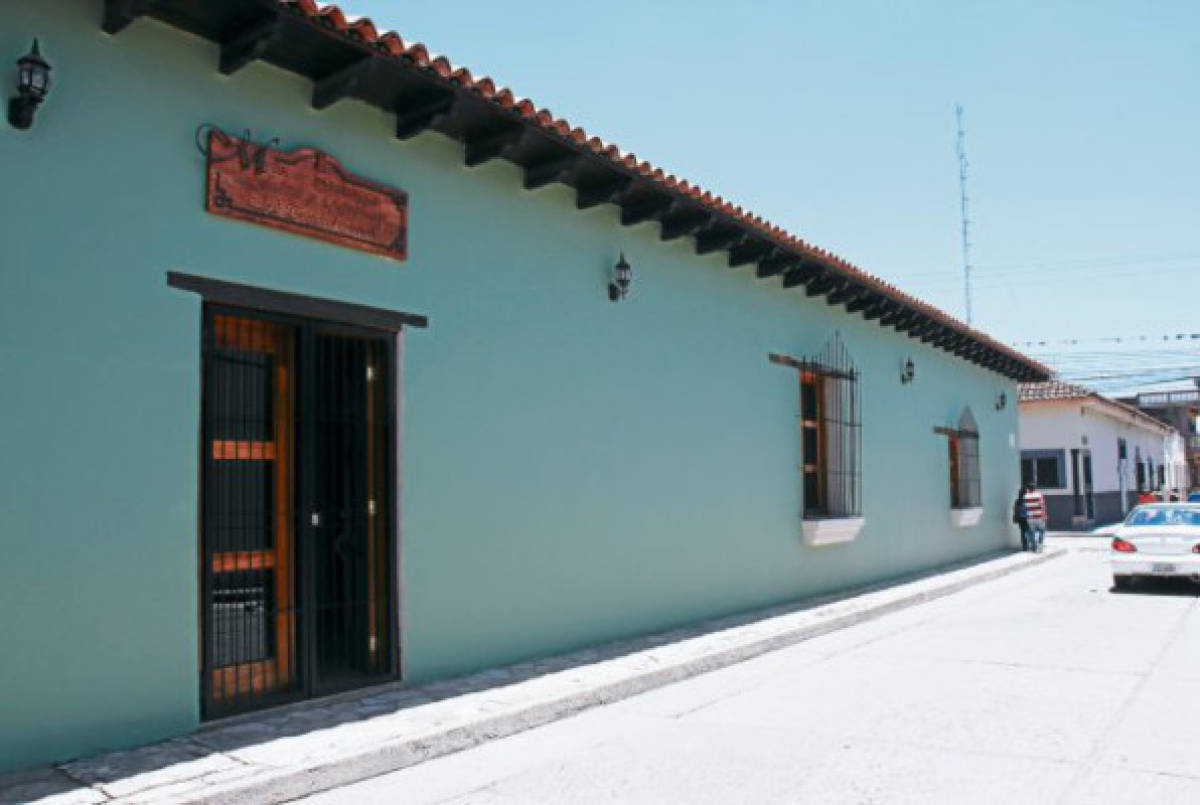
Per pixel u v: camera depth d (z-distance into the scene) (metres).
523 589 7.79
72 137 5.12
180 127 5.59
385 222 6.75
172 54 5.58
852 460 13.24
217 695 5.79
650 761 5.51
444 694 6.55
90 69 5.21
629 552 9.03
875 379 14.32
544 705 6.36
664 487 9.55
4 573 4.76
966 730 6.11
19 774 4.72
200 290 5.62
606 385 8.85
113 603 5.16
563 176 7.89
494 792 4.96
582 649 8.34
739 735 6.07
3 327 4.82
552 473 8.14
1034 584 15.01
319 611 6.35
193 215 5.62
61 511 4.98
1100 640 9.60
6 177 4.86
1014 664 8.36
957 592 13.83
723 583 10.41
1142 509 15.07
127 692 5.21
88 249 5.15
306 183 6.21
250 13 5.43
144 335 5.36
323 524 6.39
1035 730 6.08
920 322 14.73
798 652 8.98
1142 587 14.45
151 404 5.38
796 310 12.23
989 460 19.72
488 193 7.65
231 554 5.91
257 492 6.07
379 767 5.25
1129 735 5.94
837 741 5.90
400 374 6.84
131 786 4.57
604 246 8.91
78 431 5.07
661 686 7.47
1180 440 49.03
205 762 4.97
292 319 6.18
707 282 10.45
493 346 7.61
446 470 7.14
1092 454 28.39
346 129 6.53
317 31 5.62
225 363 5.94
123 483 5.23
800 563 12.02
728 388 10.70
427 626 6.93
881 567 14.24
